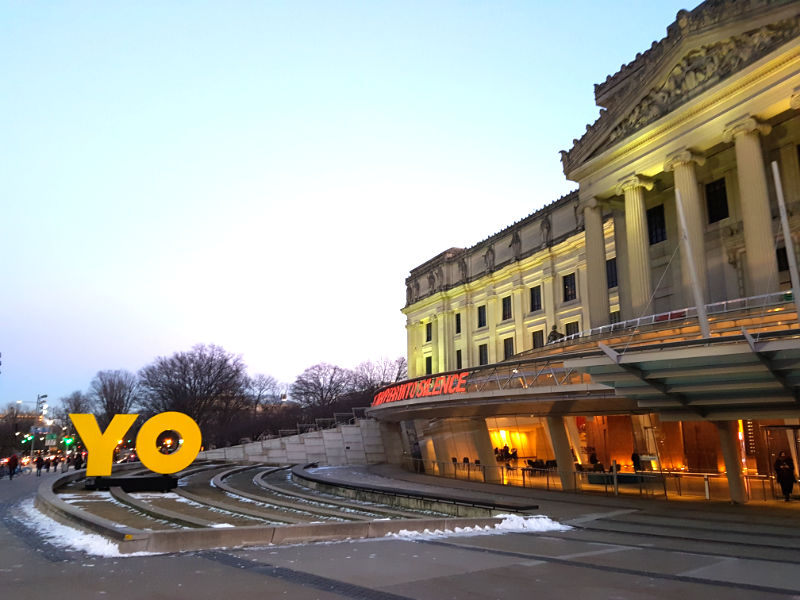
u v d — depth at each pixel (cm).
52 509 1794
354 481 3550
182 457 2923
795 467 2659
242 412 12456
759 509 2038
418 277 8575
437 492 2733
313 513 2153
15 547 1191
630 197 3925
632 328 3453
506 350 6656
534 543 1348
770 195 3544
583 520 1805
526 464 3588
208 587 834
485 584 887
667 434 3331
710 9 3422
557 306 5875
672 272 4069
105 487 3164
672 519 1825
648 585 900
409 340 8675
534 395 2767
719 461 3158
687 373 1752
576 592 843
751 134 3212
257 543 1238
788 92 3034
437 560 1083
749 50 3234
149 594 790
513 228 6644
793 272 1770
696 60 3531
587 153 4316
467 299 7400
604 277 4141
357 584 872
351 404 11112
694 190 3512
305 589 831
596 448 3569
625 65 4334
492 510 2033
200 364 11700
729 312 2828
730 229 3697
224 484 3694
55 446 10788
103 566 983
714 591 863
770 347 1471
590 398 2519
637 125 3944
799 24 3014
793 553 1234
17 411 16912
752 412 2081
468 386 3177
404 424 4562
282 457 6341
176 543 1156
